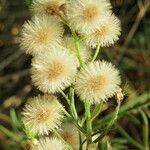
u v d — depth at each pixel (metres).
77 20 0.17
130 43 0.38
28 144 0.17
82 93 0.17
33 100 0.17
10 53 0.39
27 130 0.17
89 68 0.17
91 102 0.17
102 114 0.26
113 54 0.37
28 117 0.17
